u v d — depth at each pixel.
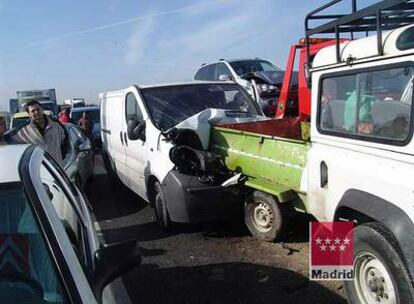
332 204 4.44
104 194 10.08
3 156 2.74
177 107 7.69
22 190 2.38
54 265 2.11
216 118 6.92
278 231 5.89
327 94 4.63
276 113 11.19
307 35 5.05
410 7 4.45
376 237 3.67
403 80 3.65
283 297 4.64
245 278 5.13
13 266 2.20
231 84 8.42
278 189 5.49
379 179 3.75
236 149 6.27
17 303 2.09
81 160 9.41
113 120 9.62
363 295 3.95
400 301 3.49
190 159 6.39
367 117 4.05
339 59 4.35
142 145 7.55
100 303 2.19
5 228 2.29
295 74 10.69
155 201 7.14
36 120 6.35
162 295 4.86
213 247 6.14
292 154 5.33
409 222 3.41
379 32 3.81
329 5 4.54
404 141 3.58
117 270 2.37
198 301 4.68
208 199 6.21
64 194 3.22
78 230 3.01
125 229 7.27
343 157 4.29
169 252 6.07
